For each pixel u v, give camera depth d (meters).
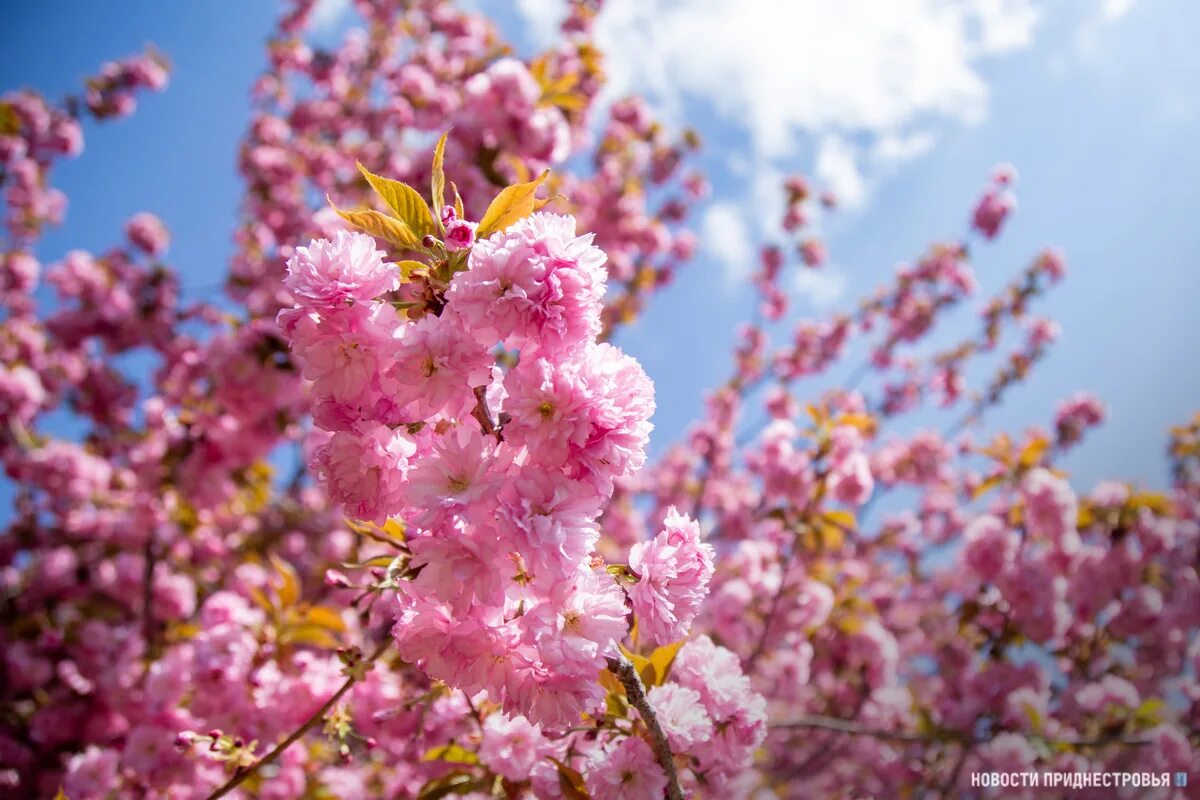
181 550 6.24
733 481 9.14
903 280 9.75
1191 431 6.96
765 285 10.11
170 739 3.50
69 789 3.67
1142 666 5.76
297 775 3.58
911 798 5.64
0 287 7.75
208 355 5.43
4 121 7.62
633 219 7.53
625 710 2.10
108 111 8.30
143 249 8.01
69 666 5.52
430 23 7.96
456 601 1.56
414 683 3.38
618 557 7.68
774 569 5.48
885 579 8.88
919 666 7.57
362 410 1.66
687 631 1.77
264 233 7.99
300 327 1.63
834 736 5.75
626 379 1.67
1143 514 5.44
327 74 8.80
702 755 2.16
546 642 1.57
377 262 1.65
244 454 5.64
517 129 4.53
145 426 7.38
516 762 2.38
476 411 1.75
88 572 6.87
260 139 8.26
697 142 8.24
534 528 1.54
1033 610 5.14
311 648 4.20
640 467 1.66
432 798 2.58
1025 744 4.62
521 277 1.61
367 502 1.70
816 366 9.95
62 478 7.07
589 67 6.26
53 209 8.52
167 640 5.60
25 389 6.91
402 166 5.68
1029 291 9.51
